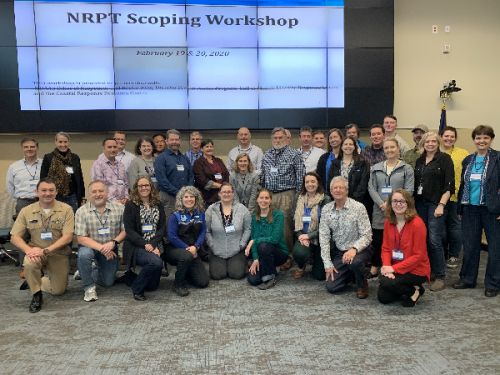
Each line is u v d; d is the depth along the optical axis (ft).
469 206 12.06
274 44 18.22
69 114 17.57
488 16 20.06
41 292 11.41
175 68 17.90
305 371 7.89
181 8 17.75
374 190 13.08
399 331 9.55
